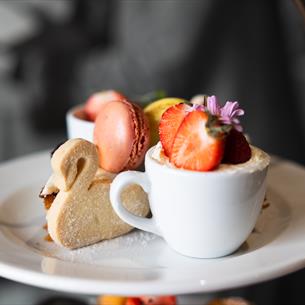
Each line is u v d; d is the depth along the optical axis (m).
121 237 0.42
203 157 0.36
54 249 0.41
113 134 0.41
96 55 0.86
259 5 0.82
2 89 0.86
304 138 0.87
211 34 0.83
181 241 0.39
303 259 0.36
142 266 0.38
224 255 0.39
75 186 0.40
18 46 0.85
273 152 0.87
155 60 0.85
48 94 0.87
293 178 0.52
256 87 0.85
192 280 0.34
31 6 0.84
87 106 0.52
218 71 0.85
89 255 0.40
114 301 0.46
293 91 0.85
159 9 0.83
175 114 0.38
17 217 0.47
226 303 0.57
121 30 0.85
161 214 0.39
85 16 0.85
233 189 0.36
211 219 0.37
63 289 0.35
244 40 0.83
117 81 0.86
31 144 0.88
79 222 0.40
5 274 0.36
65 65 0.86
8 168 0.55
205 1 0.82
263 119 0.85
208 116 0.36
